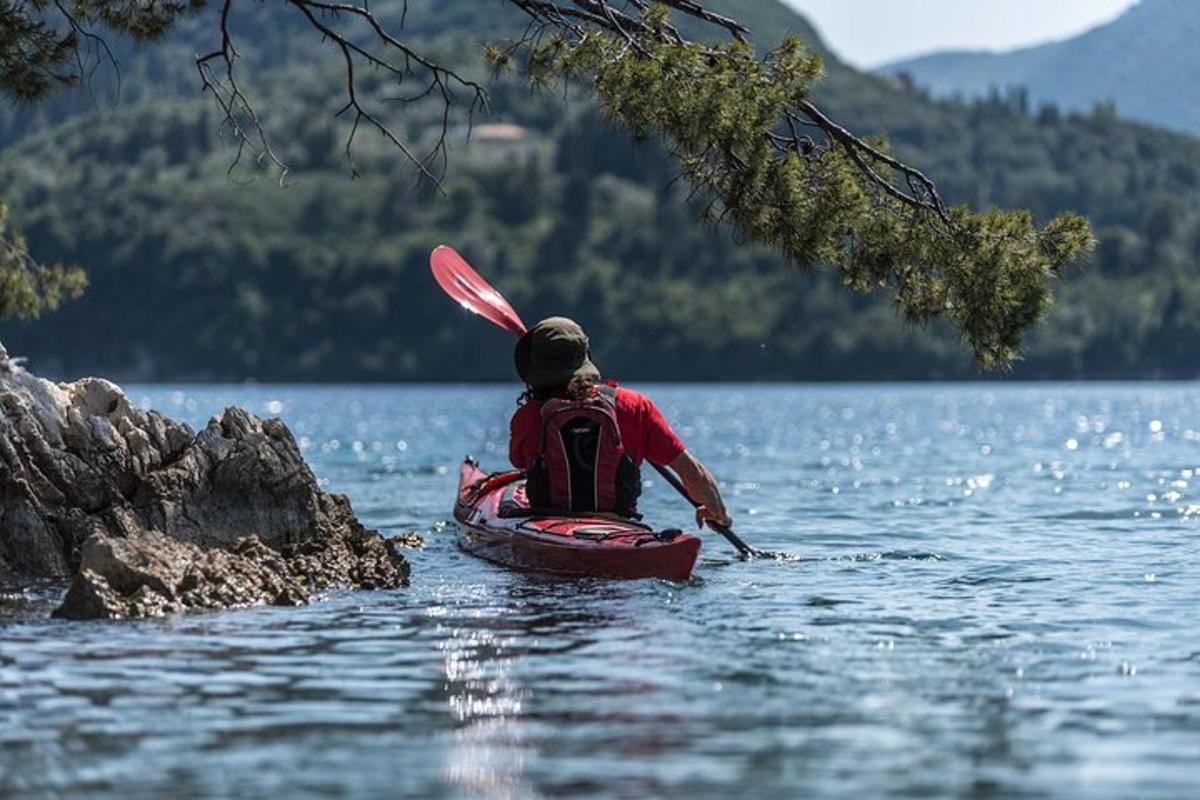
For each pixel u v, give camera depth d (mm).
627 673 9336
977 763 7230
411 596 12758
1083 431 69812
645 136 15445
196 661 9680
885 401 148875
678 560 13398
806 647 10250
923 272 16109
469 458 18453
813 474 35531
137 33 17938
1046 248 16062
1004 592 13062
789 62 15773
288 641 10438
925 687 8938
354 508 23438
